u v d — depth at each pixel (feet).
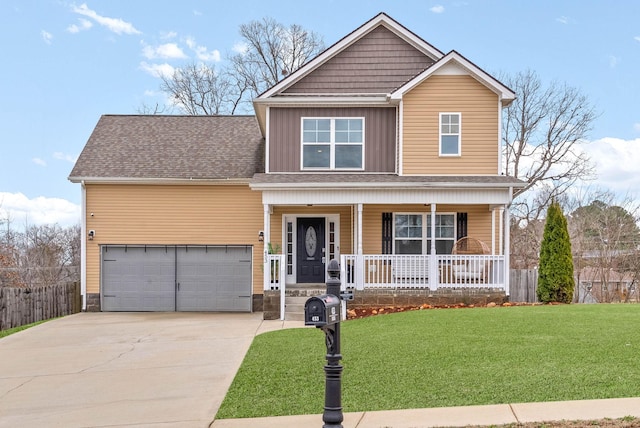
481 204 66.69
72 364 41.50
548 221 64.95
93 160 74.18
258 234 72.18
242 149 77.92
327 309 20.62
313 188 63.05
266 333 50.70
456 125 66.85
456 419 24.29
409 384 30.01
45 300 69.36
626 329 40.68
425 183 61.98
